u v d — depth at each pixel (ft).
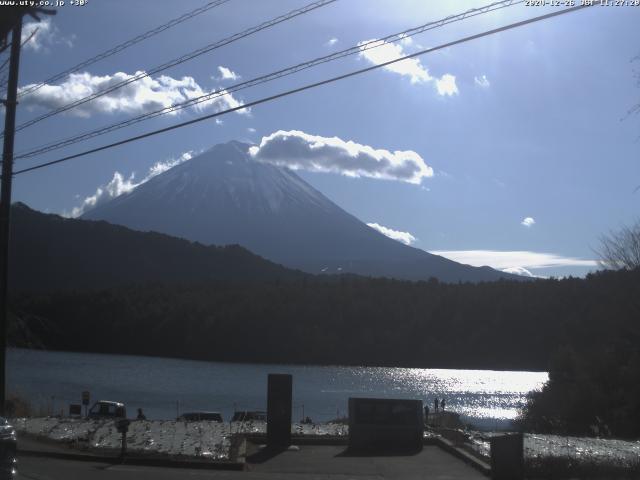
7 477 38.99
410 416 69.00
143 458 58.34
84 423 79.41
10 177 72.90
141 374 296.92
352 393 257.34
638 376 122.62
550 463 51.19
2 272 73.36
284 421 68.69
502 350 328.90
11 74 70.59
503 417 202.49
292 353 375.86
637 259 140.56
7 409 86.17
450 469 57.26
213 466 56.95
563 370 141.18
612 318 141.08
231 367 346.74
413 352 358.23
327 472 55.83
